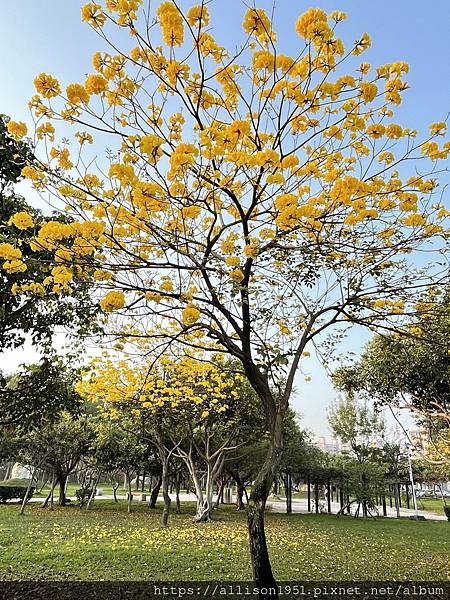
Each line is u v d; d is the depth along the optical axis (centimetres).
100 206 336
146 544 902
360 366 944
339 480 2091
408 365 827
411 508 3306
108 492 3522
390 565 782
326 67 307
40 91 298
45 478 2925
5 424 605
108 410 1321
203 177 348
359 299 462
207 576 652
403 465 2225
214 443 1664
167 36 306
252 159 311
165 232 342
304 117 345
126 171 297
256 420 1337
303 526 1473
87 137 331
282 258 460
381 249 385
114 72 322
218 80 355
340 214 361
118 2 293
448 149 348
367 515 2172
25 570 673
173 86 331
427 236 387
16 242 416
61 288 367
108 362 1041
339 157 353
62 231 308
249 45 334
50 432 1688
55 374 605
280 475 2348
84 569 683
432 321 470
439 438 974
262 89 345
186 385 1104
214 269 377
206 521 1429
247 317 430
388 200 359
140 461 1831
